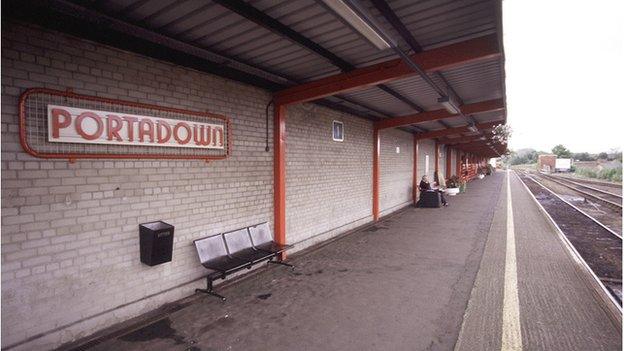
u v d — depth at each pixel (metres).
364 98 8.42
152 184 4.55
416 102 9.11
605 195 21.84
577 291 5.22
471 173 40.06
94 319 3.93
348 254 7.37
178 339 3.88
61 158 3.65
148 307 4.49
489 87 7.76
